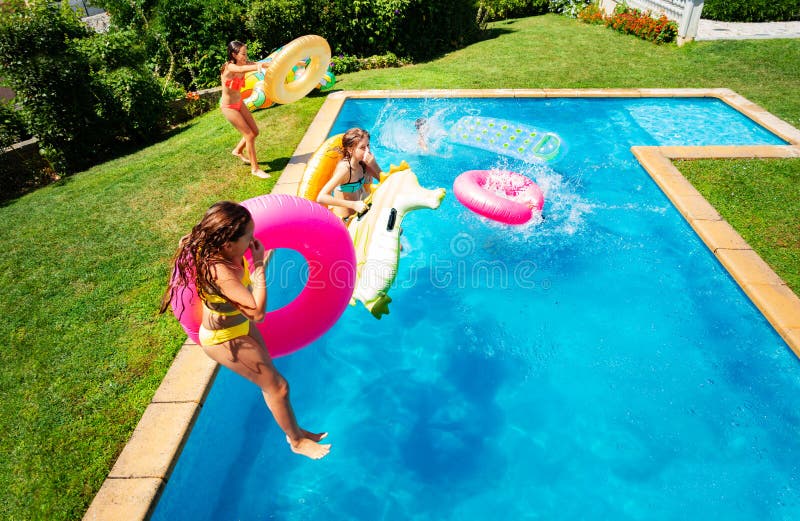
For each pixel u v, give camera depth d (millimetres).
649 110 9703
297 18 12898
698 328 5164
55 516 3389
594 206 6992
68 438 3879
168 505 3596
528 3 20500
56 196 7734
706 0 15484
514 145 8398
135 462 3652
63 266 5840
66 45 9297
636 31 14391
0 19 8656
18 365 4543
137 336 4773
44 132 9016
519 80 11117
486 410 4664
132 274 5621
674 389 4664
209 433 4152
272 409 3361
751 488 3914
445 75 11758
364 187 5566
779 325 4703
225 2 12719
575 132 9039
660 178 7090
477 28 16062
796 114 8883
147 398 4145
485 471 4199
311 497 4047
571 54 13133
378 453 4348
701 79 10812
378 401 4754
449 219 6938
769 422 4309
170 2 12227
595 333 5262
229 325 3131
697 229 6012
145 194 7340
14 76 8656
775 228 5902
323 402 4750
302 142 8547
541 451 4312
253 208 3678
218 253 2893
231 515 3912
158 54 12820
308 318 4117
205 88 12953
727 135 8602
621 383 4762
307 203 3924
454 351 5207
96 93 9398
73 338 4793
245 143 7723
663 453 4199
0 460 3764
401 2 12953
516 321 5457
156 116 10211
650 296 5590
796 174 6953
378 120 9602
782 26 14531
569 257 6180
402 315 5629
